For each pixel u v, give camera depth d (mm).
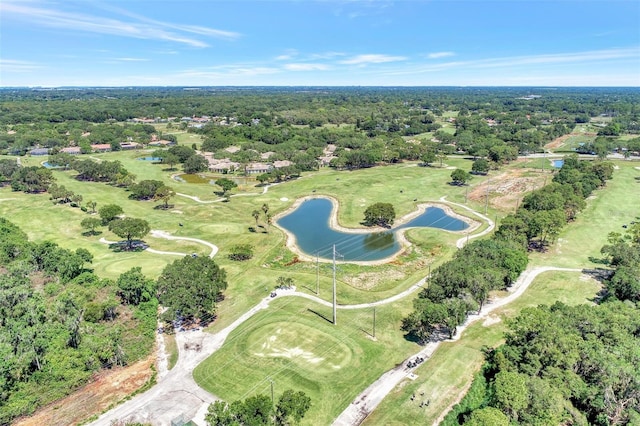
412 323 74125
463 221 141500
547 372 56906
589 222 134750
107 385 63375
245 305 86500
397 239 126625
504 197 163875
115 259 108312
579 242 119500
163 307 85562
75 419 56594
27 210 148375
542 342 59500
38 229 131250
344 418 56906
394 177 198125
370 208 136375
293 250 118312
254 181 195500
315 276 100375
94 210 149875
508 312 82875
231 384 63281
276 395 60844
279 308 85188
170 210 151125
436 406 58812
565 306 70938
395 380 64000
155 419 56531
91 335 71562
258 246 119562
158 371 66500
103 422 56062
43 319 75562
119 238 124875
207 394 61375
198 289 78375
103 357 66375
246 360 68750
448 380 63750
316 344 72812
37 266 100188
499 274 82375
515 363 61344
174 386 63031
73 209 150500
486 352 70250
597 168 176250
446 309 72250
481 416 48938
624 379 54781
